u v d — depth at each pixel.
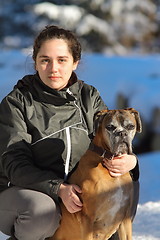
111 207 3.39
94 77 13.30
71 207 3.27
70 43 3.53
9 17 24.12
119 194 3.38
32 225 3.29
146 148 11.14
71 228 3.46
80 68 4.04
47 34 3.50
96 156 3.39
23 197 3.32
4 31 24.25
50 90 3.47
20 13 24.19
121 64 14.35
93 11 23.28
